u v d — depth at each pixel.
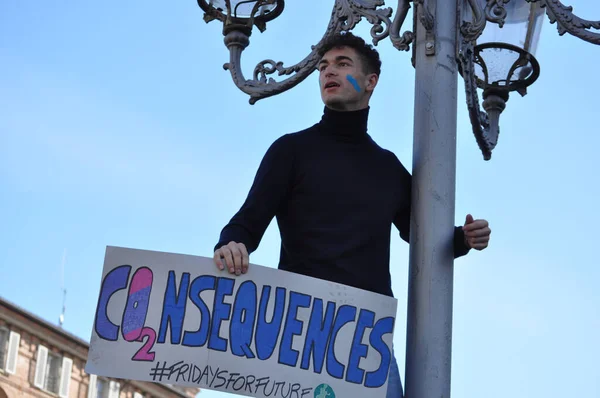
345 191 5.25
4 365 43.50
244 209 5.14
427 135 5.64
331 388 4.83
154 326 4.77
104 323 4.76
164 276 4.82
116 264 4.81
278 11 6.91
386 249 5.28
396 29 5.93
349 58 5.41
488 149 6.72
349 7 6.13
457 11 5.86
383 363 4.91
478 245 5.42
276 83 6.49
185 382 4.73
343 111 5.38
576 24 6.43
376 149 5.45
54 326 45.53
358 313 4.93
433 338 5.32
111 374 4.71
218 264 4.85
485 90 7.11
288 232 5.24
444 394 5.28
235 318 4.81
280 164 5.25
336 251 5.14
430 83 5.73
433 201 5.50
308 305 4.89
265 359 4.80
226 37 6.79
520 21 7.22
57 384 45.28
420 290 5.40
